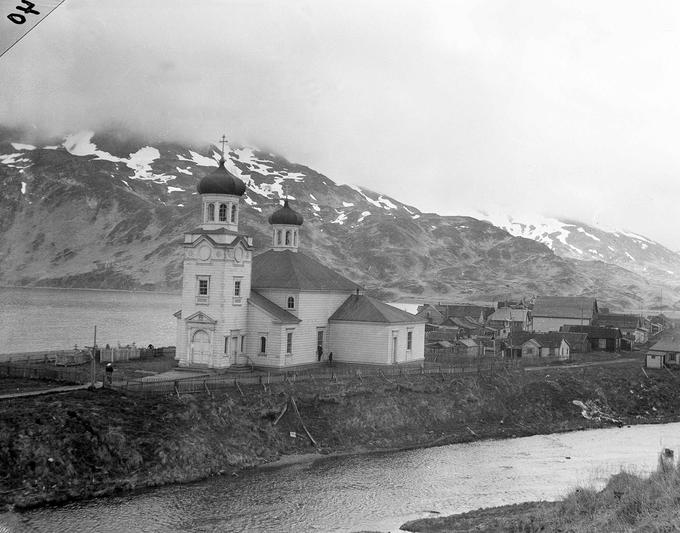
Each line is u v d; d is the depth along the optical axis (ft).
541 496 212.43
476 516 181.47
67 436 208.74
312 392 281.13
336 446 259.80
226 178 324.19
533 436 301.43
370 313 354.54
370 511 197.06
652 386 387.14
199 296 317.63
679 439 302.45
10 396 229.04
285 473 228.63
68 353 348.79
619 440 297.94
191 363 317.42
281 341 322.96
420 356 387.75
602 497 157.79
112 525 178.19
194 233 320.09
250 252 329.11
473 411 315.99
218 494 205.46
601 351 533.96
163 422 231.30
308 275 358.02
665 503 141.90
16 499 186.29
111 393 240.94
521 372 372.58
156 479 209.87
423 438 281.74
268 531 180.24
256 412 257.75
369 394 293.64
